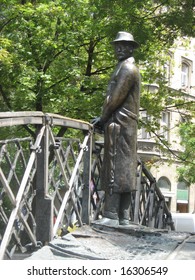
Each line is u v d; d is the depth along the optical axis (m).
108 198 7.00
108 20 14.38
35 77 14.24
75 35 15.02
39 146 5.34
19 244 4.93
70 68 15.02
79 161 6.61
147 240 6.55
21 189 4.83
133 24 12.58
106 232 6.64
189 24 12.77
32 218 5.26
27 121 5.13
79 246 5.47
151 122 16.75
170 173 35.09
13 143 4.95
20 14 14.54
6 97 15.20
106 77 15.54
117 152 6.96
